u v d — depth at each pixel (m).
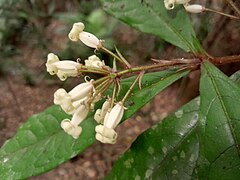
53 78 0.44
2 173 0.12
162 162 0.12
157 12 0.12
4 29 0.43
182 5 0.12
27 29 0.43
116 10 0.12
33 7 0.41
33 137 0.12
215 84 0.10
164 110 0.40
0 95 0.45
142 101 0.10
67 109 0.10
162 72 0.10
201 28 0.25
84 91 0.10
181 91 0.27
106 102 0.10
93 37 0.11
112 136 0.10
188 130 0.12
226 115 0.09
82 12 0.42
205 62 0.10
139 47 0.38
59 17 0.40
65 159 0.11
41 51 0.44
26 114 0.43
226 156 0.09
